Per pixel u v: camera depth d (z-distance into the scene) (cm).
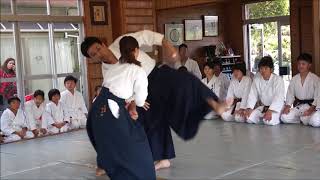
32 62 732
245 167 384
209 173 372
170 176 370
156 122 383
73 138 607
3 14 690
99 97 331
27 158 486
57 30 758
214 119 704
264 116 615
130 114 333
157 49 675
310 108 586
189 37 947
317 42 617
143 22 837
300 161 393
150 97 374
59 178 389
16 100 631
